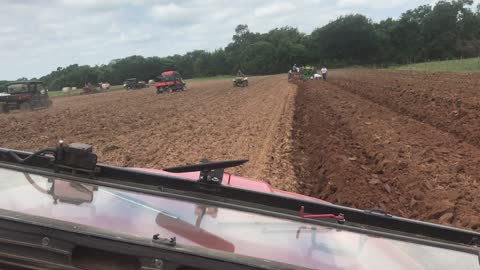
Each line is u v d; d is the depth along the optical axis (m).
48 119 28.47
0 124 25.80
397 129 18.92
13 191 2.72
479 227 8.23
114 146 16.41
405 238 2.84
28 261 2.18
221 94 49.62
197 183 3.10
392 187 11.08
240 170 12.30
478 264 2.62
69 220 2.42
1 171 2.99
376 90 40.41
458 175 11.55
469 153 13.98
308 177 12.41
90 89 77.62
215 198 3.08
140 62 160.25
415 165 12.45
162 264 2.16
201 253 2.19
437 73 59.78
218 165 3.07
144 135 19.80
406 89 36.28
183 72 174.38
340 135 18.42
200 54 180.88
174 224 2.58
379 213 3.04
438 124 20.20
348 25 149.25
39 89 36.62
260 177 11.47
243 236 2.58
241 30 197.00
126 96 56.06
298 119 24.67
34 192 2.73
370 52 152.00
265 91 50.78
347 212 3.05
